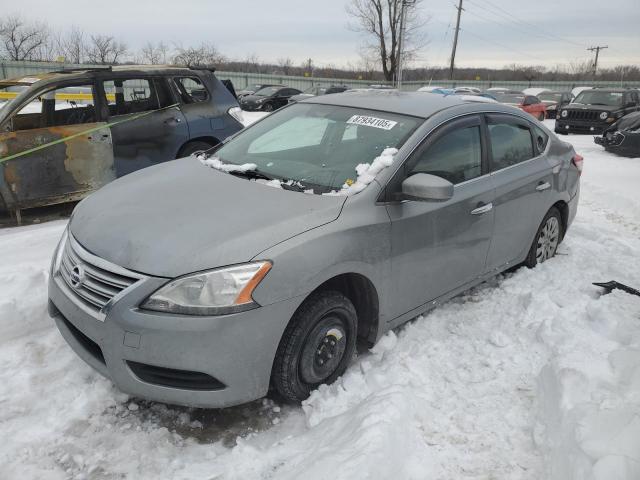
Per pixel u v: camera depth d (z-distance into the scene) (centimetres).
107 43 3762
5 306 330
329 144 342
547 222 456
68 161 567
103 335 243
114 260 249
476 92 2300
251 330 240
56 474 231
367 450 219
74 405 272
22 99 554
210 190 300
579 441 215
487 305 390
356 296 304
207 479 230
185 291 234
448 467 231
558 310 365
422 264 322
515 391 288
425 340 338
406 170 310
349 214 281
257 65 5106
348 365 305
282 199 286
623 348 290
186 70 673
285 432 265
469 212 350
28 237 492
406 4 3641
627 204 730
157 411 273
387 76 4506
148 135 625
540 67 6425
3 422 258
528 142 430
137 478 231
